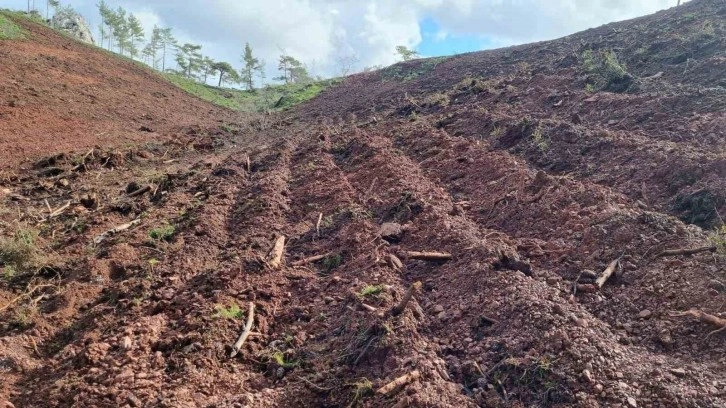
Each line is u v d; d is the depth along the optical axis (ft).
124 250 20.79
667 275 14.62
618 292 14.83
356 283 16.66
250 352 14.35
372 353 13.28
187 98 75.92
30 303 17.76
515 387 11.91
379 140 33.17
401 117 42.14
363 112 52.42
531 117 30.68
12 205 28.25
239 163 32.32
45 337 16.06
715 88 27.22
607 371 11.60
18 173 33.71
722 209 17.57
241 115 66.39
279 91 98.43
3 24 72.95
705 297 13.42
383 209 22.50
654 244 15.83
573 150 24.85
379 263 17.63
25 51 65.87
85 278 19.10
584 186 20.62
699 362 11.91
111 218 25.59
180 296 17.07
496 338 13.35
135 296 17.44
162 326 15.49
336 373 13.09
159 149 41.83
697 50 34.14
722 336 12.28
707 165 19.56
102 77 67.56
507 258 16.33
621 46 41.09
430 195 23.03
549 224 19.01
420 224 20.26
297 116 61.41
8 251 20.84
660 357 12.23
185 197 27.55
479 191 23.50
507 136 28.71
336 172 28.45
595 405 10.91
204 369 13.43
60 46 76.13
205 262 19.95
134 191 29.91
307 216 23.85
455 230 18.85
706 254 14.73
